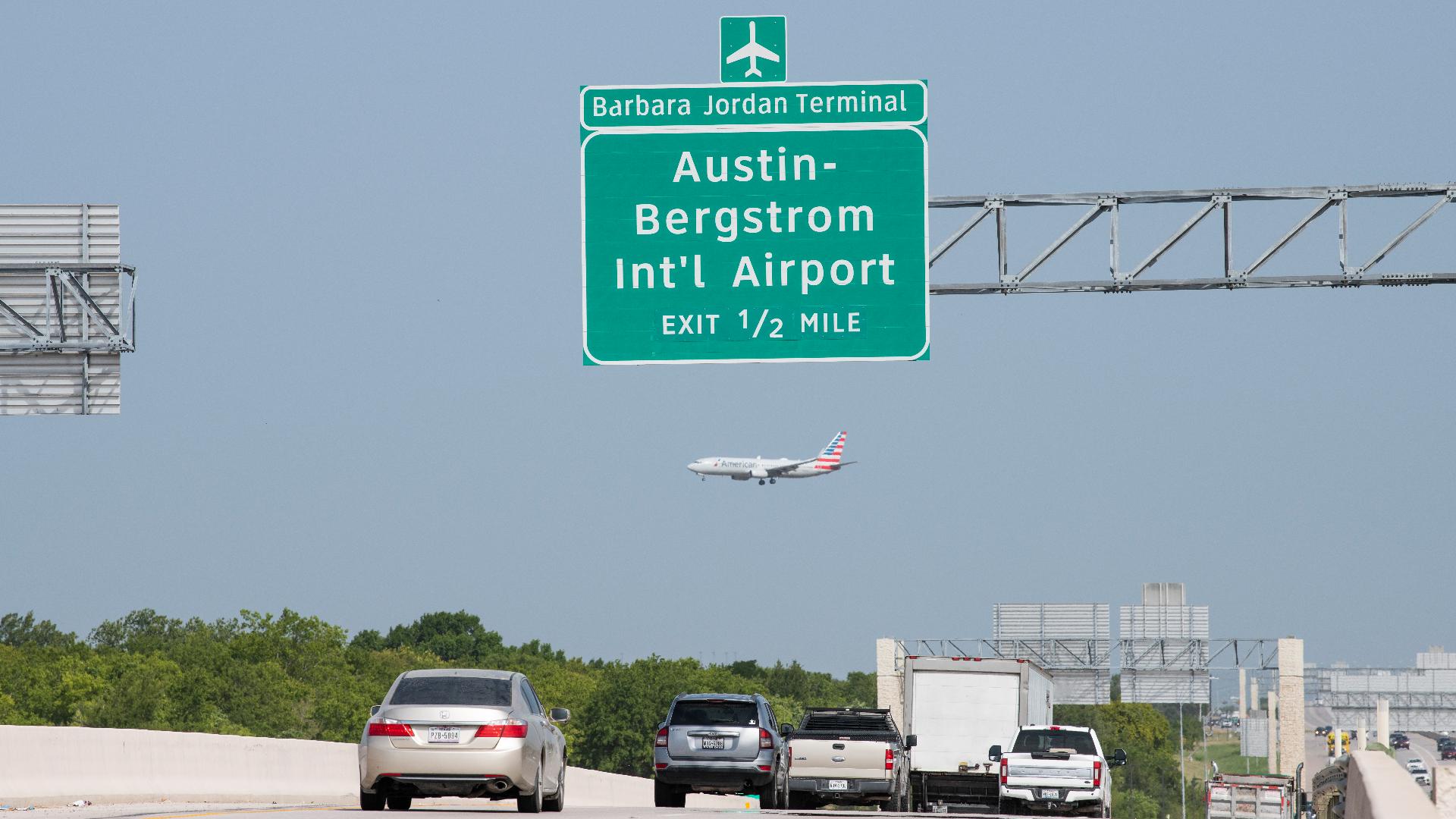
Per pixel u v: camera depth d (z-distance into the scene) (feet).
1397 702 616.39
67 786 151.02
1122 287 179.11
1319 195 179.22
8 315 191.42
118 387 193.77
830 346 167.43
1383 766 65.82
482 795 136.98
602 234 168.25
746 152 168.25
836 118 168.04
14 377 192.95
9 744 143.33
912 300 167.43
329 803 189.47
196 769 176.35
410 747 134.41
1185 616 467.93
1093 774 213.46
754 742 191.01
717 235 168.45
